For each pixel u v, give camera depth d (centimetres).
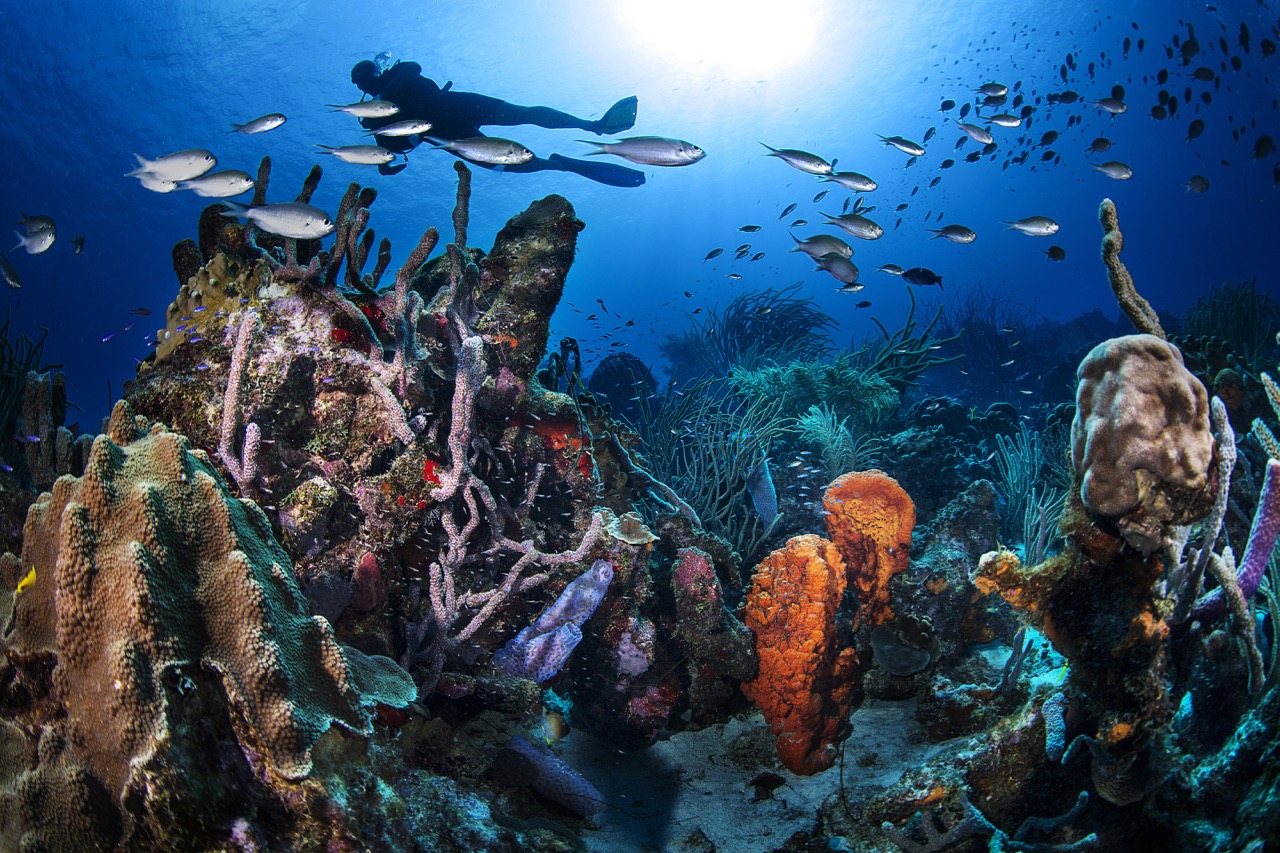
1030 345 1966
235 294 321
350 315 314
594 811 308
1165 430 199
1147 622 220
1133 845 235
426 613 325
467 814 217
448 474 309
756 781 336
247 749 164
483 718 339
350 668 212
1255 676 238
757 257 1040
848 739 361
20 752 172
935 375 1911
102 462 173
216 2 3197
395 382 317
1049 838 245
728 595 450
